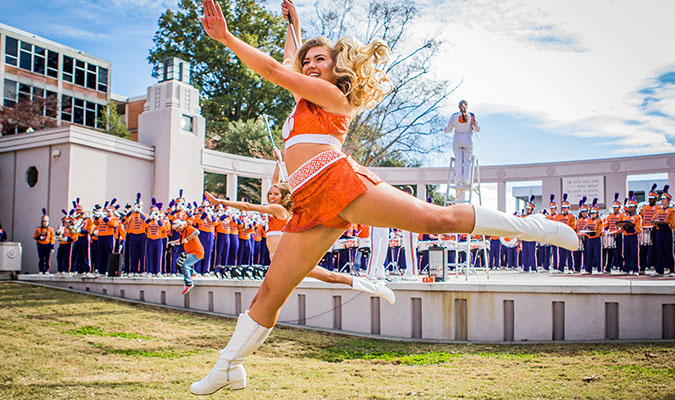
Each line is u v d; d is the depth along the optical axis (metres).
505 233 2.78
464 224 2.72
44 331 8.22
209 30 2.52
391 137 31.25
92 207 18.17
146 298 12.05
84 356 6.57
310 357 6.98
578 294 7.61
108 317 9.66
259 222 16.95
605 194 22.98
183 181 20.14
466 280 10.39
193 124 20.80
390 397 4.65
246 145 30.92
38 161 18.64
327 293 9.22
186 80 21.02
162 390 4.88
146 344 7.54
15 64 33.12
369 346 7.68
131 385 5.09
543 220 2.84
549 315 7.73
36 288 13.27
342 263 16.08
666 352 6.22
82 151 18.02
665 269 13.21
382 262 10.61
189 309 10.99
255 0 37.75
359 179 2.67
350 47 2.85
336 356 6.99
